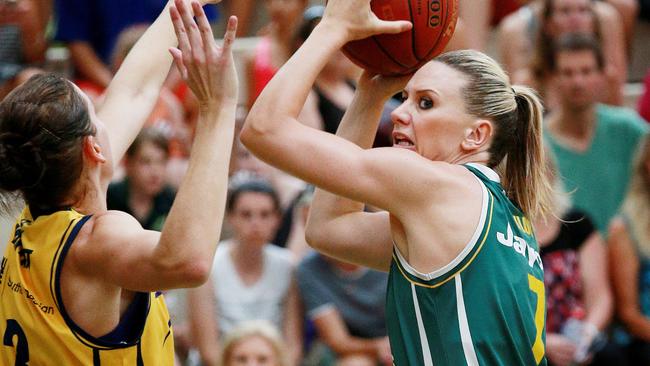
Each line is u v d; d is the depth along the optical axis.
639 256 15.05
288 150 7.46
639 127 16.55
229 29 7.11
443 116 7.91
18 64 18.58
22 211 7.80
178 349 15.08
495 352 7.48
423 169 7.54
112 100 8.46
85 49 18.45
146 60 8.66
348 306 14.78
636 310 15.00
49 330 7.17
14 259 7.40
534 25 17.97
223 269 15.05
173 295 15.19
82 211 7.44
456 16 8.31
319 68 7.68
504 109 8.00
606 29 18.62
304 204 16.12
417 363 7.61
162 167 15.00
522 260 7.74
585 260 14.83
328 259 14.90
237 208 15.01
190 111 18.55
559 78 16.31
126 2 18.42
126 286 6.96
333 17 7.82
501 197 7.83
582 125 16.41
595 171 16.38
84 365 7.17
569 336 14.45
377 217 8.42
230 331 13.95
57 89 7.26
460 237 7.49
